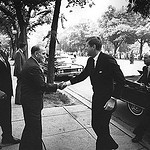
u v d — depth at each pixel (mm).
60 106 5332
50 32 5973
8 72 2986
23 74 2508
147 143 3305
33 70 2428
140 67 18016
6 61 2973
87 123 4098
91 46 2586
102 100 2568
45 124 4023
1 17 15047
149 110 3258
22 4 6426
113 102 2572
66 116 4512
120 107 5766
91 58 2764
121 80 2465
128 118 4797
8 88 3006
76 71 10500
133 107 4992
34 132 2574
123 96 4797
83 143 3258
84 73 2910
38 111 2562
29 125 2561
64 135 3535
